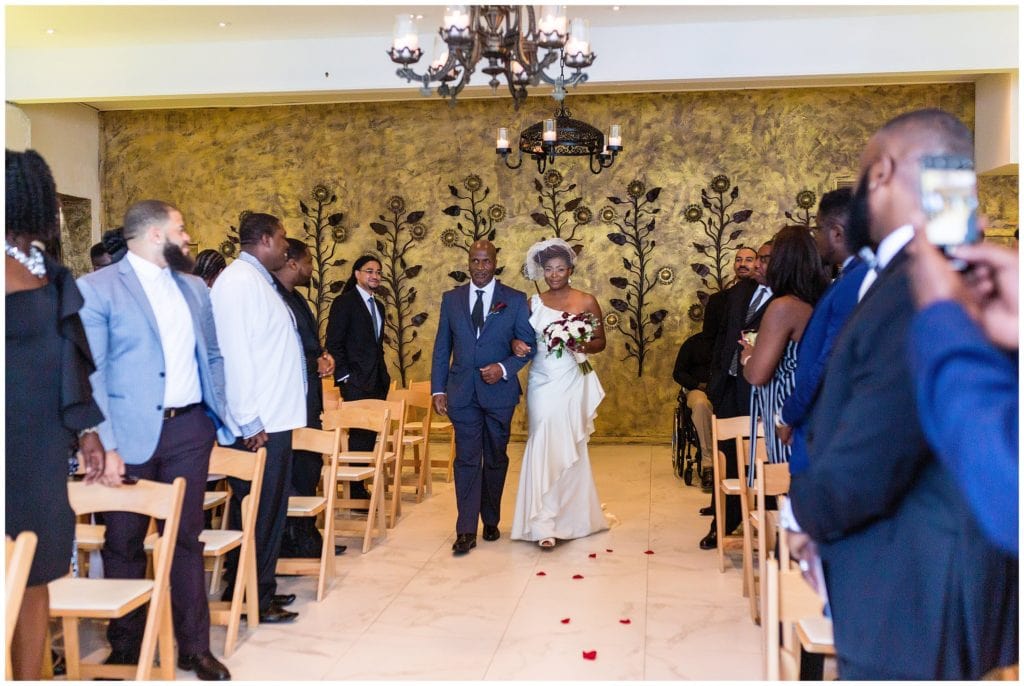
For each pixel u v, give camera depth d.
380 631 3.88
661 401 8.90
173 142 9.23
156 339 3.26
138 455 3.23
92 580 3.03
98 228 9.26
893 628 1.58
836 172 8.53
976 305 1.39
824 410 1.73
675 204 8.76
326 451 4.40
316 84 7.25
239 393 3.79
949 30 6.64
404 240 9.05
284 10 6.45
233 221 9.21
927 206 1.51
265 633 3.87
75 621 3.11
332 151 9.10
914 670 1.56
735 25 6.86
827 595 1.77
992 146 7.61
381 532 5.49
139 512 2.99
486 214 8.95
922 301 1.43
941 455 1.39
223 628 3.94
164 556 2.94
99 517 4.03
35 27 6.84
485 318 5.18
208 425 3.46
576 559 4.98
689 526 5.71
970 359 1.35
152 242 3.31
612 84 7.45
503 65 4.53
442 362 5.32
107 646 3.67
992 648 1.55
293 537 4.77
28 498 2.53
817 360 2.67
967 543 1.52
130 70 7.41
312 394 4.96
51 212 2.58
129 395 3.23
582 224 8.88
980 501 1.34
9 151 2.53
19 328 2.52
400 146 9.02
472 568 4.82
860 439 1.58
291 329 4.09
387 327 9.12
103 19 6.65
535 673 3.41
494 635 3.83
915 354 1.43
